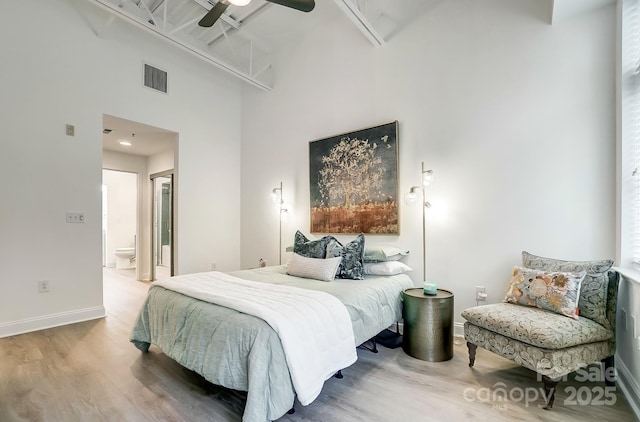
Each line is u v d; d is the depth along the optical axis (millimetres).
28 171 3104
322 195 4016
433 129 3129
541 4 2564
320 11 3908
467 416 1717
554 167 2496
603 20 2318
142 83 4008
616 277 1990
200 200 4676
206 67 4770
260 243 4898
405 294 2621
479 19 2877
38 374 2172
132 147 5195
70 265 3350
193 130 4586
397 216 3311
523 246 2627
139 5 3758
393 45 3438
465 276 2916
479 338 2188
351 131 3732
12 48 3021
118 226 7539
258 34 4359
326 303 2002
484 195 2822
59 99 3307
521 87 2648
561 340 1747
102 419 1681
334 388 2018
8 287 2975
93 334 2977
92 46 3564
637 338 1793
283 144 4586
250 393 1504
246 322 1691
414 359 2459
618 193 2205
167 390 1973
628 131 2168
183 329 2008
